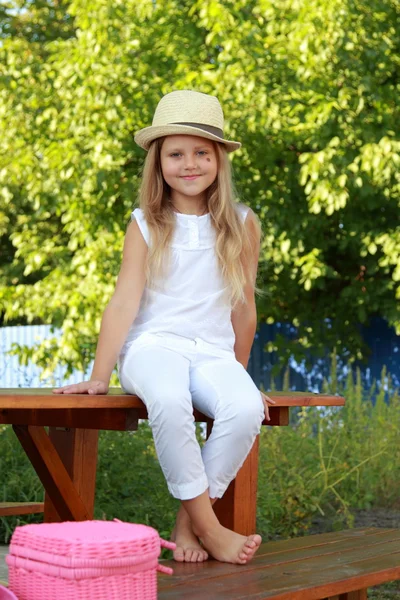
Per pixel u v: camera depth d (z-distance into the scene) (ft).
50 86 32.14
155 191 10.22
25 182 34.88
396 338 36.94
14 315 34.73
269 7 29.45
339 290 36.42
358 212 33.55
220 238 10.09
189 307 9.82
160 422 8.73
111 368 9.51
